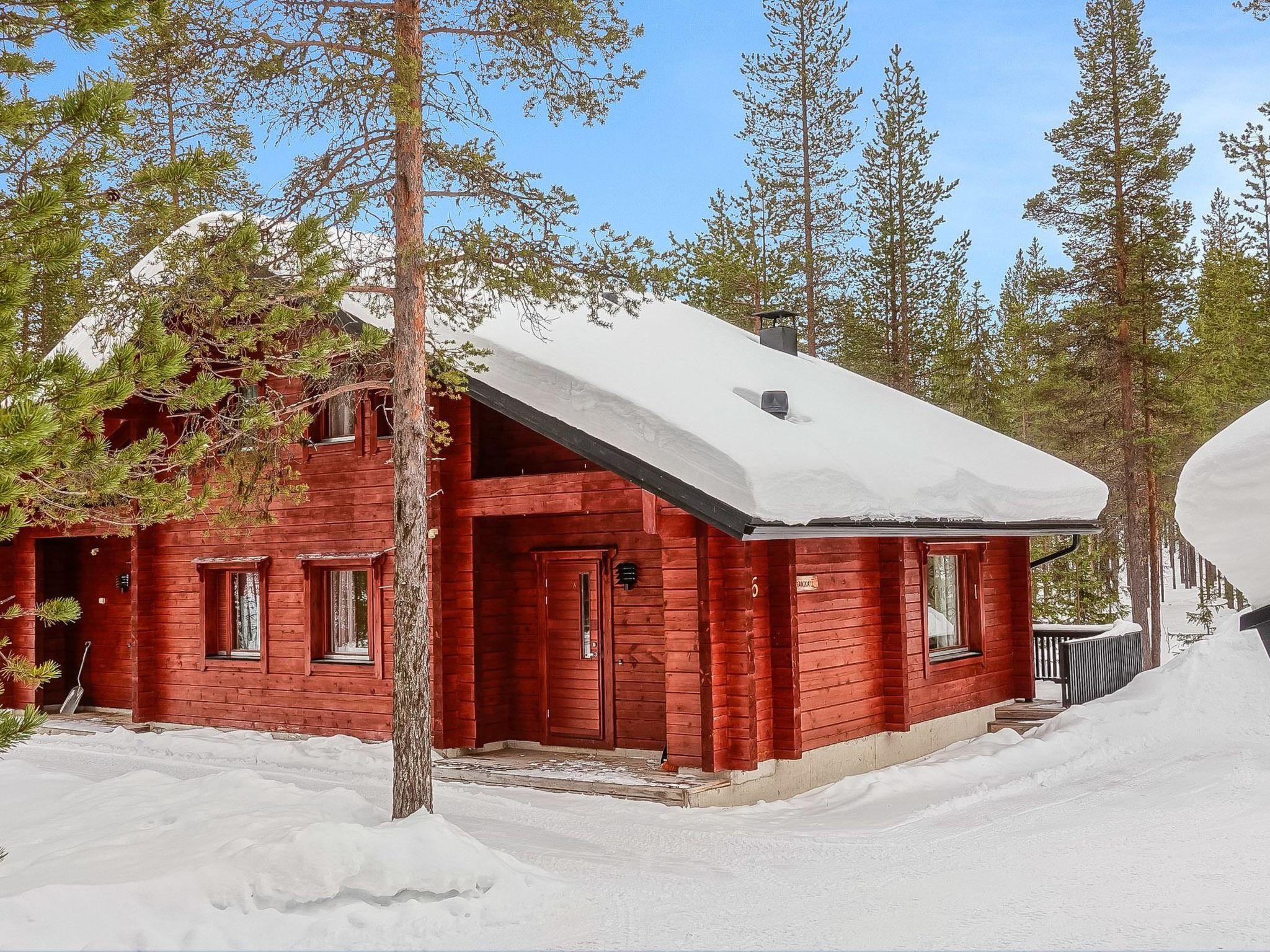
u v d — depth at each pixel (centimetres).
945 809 1045
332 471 1341
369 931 605
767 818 995
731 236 2917
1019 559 1656
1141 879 714
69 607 671
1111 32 2544
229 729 1416
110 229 835
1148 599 2803
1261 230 2816
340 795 853
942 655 1476
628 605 1190
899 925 619
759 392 1310
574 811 966
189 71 831
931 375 3020
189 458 761
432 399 1208
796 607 1110
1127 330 2466
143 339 683
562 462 1212
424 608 827
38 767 1120
